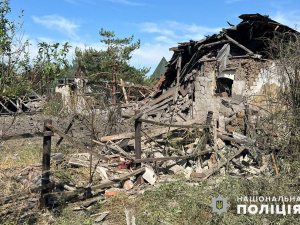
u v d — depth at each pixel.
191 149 7.90
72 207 5.01
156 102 15.41
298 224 4.50
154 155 7.39
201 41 13.28
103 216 4.71
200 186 6.03
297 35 8.19
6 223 4.22
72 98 13.47
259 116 8.82
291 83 7.64
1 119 13.76
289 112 7.62
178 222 4.67
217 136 8.15
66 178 6.16
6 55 4.58
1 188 5.45
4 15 4.74
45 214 4.67
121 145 8.06
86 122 9.88
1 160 7.22
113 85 20.27
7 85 4.88
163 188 5.67
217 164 7.07
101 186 5.35
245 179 6.26
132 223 4.49
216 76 12.60
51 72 5.04
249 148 7.60
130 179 6.41
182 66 16.11
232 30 12.16
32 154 7.86
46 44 4.82
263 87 11.70
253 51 12.99
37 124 12.44
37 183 5.64
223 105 11.97
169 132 8.04
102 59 23.08
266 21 11.21
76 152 8.21
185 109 13.45
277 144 7.43
